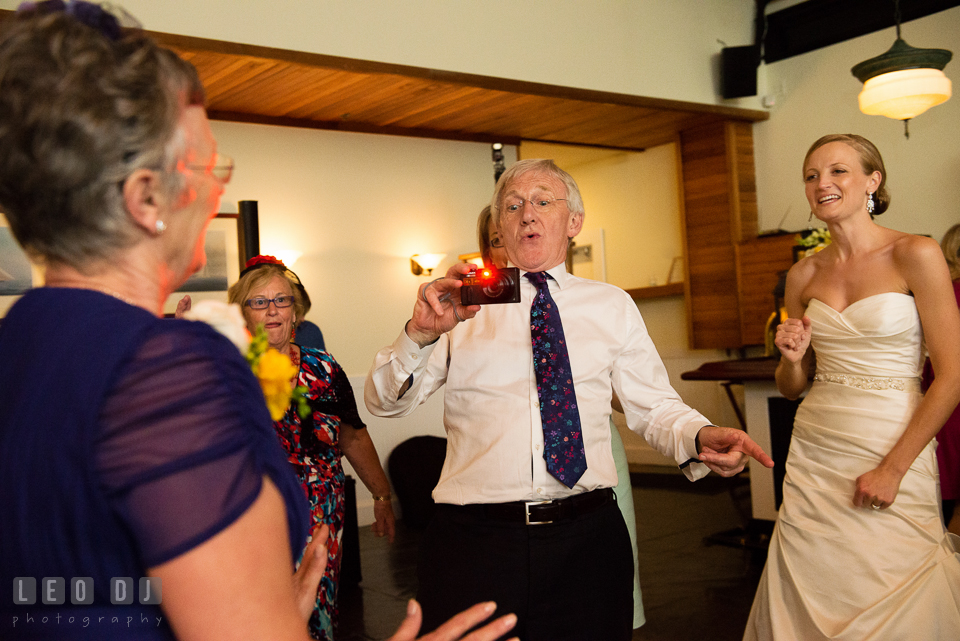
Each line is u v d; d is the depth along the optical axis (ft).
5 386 2.34
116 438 2.15
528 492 5.74
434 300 5.46
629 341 6.41
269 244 20.93
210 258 19.99
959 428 9.50
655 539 17.11
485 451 5.92
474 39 18.79
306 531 2.52
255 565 2.19
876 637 7.03
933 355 7.23
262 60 15.94
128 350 2.22
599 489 6.01
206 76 17.07
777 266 22.97
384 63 17.28
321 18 16.55
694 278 25.35
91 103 2.22
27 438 2.23
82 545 2.17
